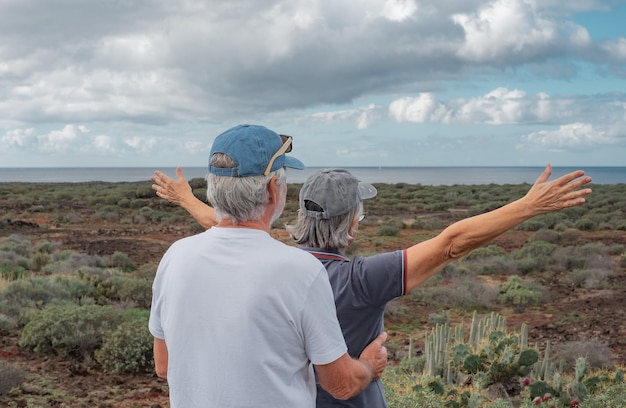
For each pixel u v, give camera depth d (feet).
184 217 123.54
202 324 5.29
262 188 5.52
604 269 64.39
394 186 230.07
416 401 15.97
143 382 27.04
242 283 5.26
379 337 6.50
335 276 6.50
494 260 69.10
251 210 5.52
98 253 77.36
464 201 165.17
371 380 6.07
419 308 48.93
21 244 74.95
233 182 5.46
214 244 5.51
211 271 5.38
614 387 17.95
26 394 24.48
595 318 45.16
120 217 127.13
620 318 44.68
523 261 67.97
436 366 25.12
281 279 5.23
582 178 5.77
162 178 8.29
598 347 33.91
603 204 146.51
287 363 5.27
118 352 28.04
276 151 5.67
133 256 75.97
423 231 104.68
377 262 6.35
